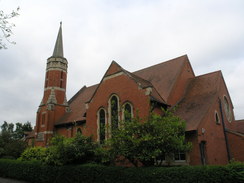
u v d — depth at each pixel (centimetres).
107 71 2320
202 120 1750
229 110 2297
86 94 3625
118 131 1316
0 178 1989
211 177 970
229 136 1986
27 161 1894
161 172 1107
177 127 1291
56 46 4247
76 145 1606
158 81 2495
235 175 923
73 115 3247
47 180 1627
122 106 2044
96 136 2184
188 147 1281
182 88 2403
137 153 1212
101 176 1326
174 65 2598
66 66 4062
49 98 3575
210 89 2183
